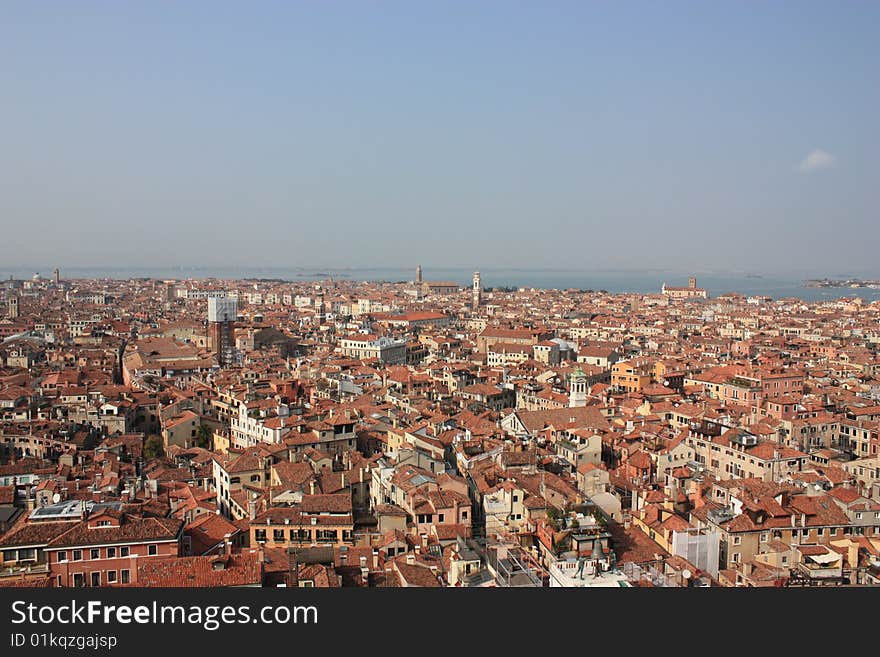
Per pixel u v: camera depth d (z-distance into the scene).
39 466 173.38
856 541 120.00
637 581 99.00
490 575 104.69
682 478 161.00
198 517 135.88
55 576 104.19
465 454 166.38
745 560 121.00
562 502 131.62
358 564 111.56
